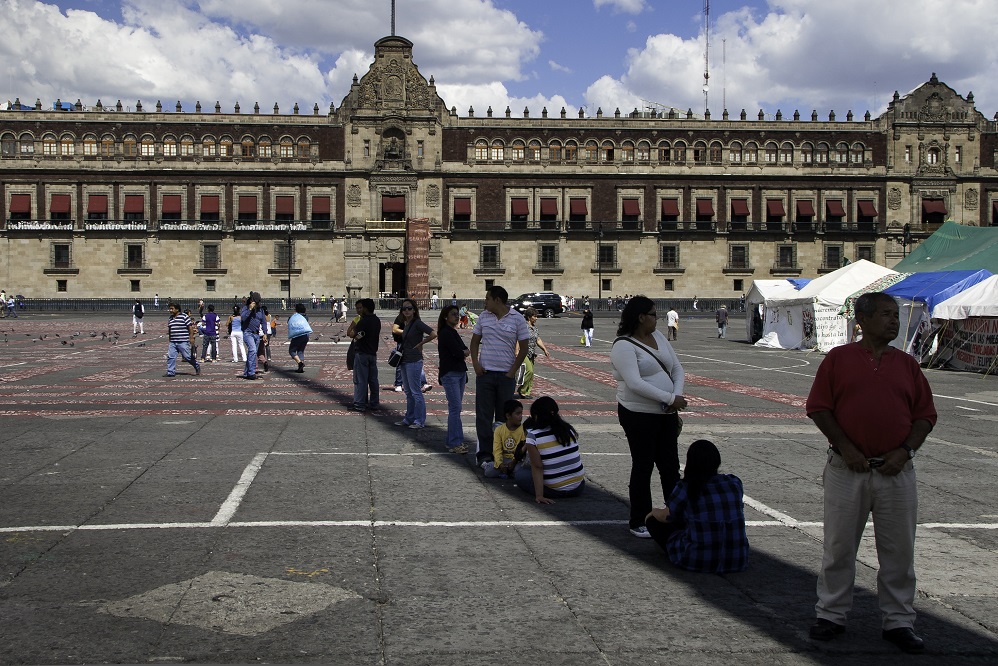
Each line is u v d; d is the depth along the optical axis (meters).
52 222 88.62
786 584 8.12
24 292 89.00
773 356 41.66
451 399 14.62
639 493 9.59
